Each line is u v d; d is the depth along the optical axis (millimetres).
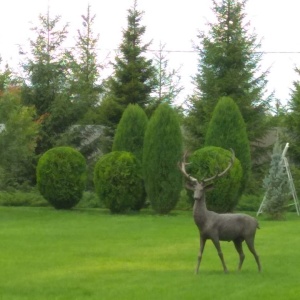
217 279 13641
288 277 13891
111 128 38062
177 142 27234
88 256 16703
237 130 28062
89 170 35875
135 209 28578
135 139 29406
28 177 35594
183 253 17172
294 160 34969
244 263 15758
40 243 18844
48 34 38438
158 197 27312
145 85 39000
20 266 15258
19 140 27172
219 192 26078
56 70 37531
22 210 28719
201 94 36312
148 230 21906
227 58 36125
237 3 36594
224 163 26047
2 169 28281
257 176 35156
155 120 27344
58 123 36781
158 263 15727
